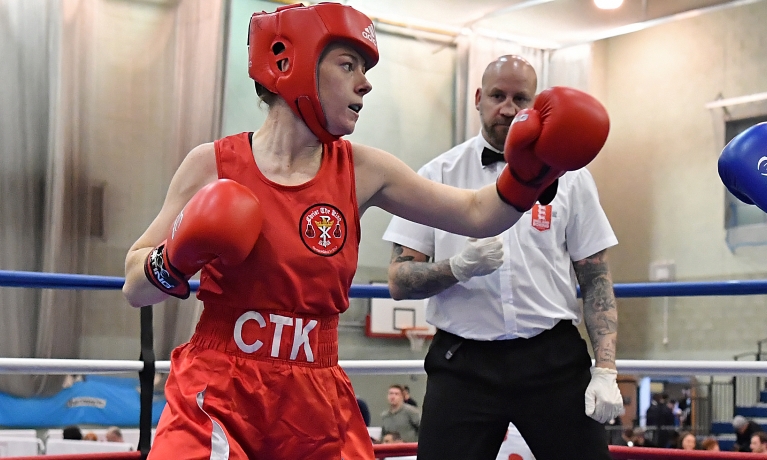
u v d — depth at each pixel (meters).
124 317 8.08
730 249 9.70
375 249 9.77
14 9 7.77
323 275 1.40
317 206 1.40
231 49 8.91
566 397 1.95
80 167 7.99
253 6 9.04
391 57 10.11
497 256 1.91
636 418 9.09
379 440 7.53
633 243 10.70
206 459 1.29
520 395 1.96
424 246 2.16
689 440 7.79
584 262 2.08
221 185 1.28
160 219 1.44
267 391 1.36
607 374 1.92
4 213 7.58
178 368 1.40
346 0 9.65
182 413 1.34
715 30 10.07
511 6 9.87
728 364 2.12
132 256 1.40
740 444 7.57
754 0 9.58
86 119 8.07
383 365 2.27
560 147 1.32
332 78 1.39
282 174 1.43
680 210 10.25
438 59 10.43
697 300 9.93
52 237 7.71
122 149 8.28
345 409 1.46
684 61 10.36
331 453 1.41
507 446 2.68
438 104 10.40
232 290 1.38
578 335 2.03
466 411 1.97
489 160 2.11
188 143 8.46
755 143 1.54
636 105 10.84
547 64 11.05
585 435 1.93
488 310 1.99
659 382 9.34
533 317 1.98
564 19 10.27
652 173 10.59
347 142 1.51
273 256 1.36
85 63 8.09
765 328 9.32
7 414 7.35
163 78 8.55
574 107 1.32
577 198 2.07
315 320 1.41
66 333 7.70
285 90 1.38
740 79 9.83
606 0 9.65
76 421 7.65
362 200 1.49
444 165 2.19
